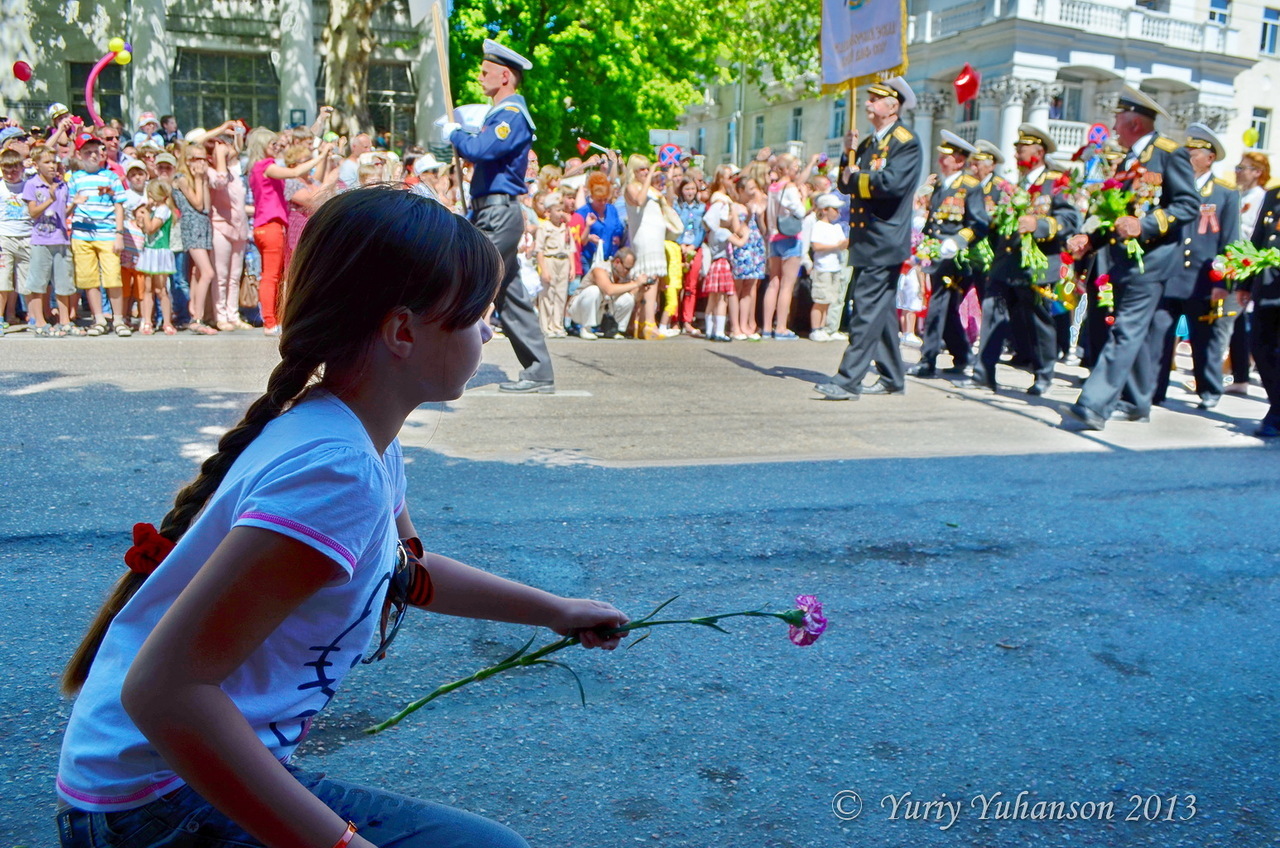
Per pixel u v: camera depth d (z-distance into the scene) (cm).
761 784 249
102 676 120
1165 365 836
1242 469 582
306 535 109
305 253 121
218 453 121
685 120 4888
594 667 304
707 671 305
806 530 433
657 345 1040
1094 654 329
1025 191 843
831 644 327
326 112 1083
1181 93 3228
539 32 2170
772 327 1172
